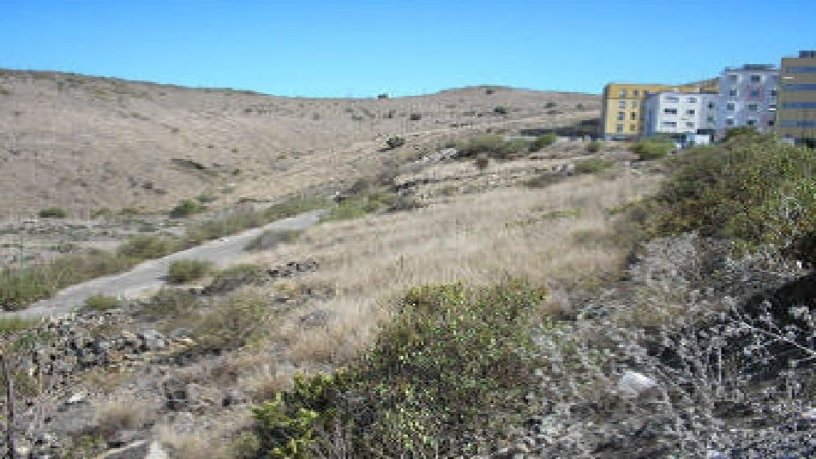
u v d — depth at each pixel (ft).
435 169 150.82
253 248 89.56
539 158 144.66
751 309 19.95
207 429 21.94
